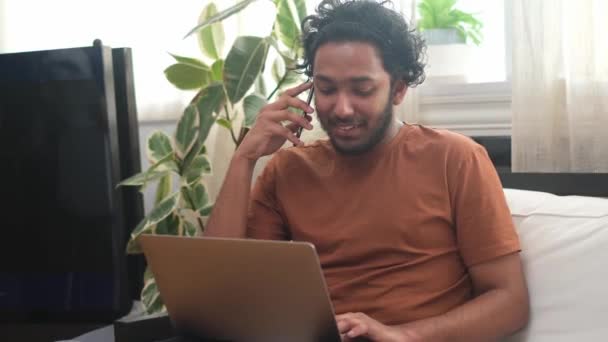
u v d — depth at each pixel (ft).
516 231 4.36
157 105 7.29
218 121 6.26
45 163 5.95
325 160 4.80
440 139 4.50
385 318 4.28
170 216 6.22
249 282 3.54
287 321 3.58
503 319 4.03
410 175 4.45
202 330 4.11
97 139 5.76
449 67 6.31
